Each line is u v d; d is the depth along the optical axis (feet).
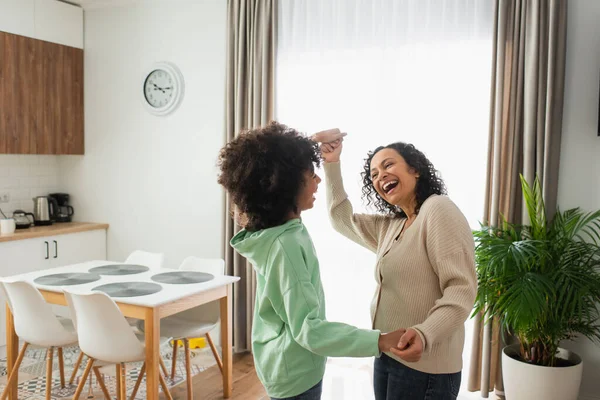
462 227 4.85
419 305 5.08
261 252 4.10
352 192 11.69
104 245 15.37
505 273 8.70
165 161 14.35
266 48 12.17
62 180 16.11
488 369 10.16
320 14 11.94
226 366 10.44
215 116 13.50
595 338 9.74
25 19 13.80
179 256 14.30
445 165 10.81
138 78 14.60
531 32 9.60
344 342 3.80
